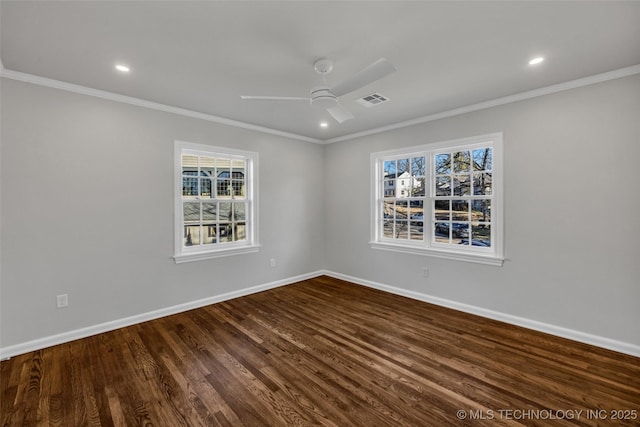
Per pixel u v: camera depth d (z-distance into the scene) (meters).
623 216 2.55
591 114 2.68
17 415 1.83
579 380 2.17
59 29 1.92
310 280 4.99
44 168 2.69
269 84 2.81
